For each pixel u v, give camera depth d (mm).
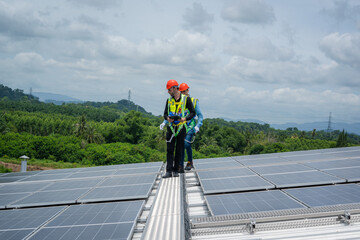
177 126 5477
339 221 3064
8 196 4676
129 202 3879
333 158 6906
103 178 5969
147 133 91438
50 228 3002
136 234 2996
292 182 4559
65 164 50562
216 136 106562
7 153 52906
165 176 5406
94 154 54906
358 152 7801
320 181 4543
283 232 2943
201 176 5617
